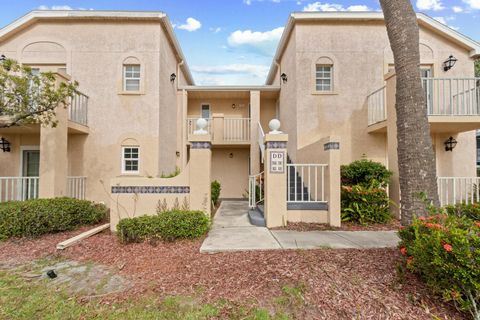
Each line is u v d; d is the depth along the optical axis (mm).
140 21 10039
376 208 6859
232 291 3391
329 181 6730
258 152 12039
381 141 9719
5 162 9617
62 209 6398
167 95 11070
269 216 6578
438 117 7637
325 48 9906
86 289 3664
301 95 9875
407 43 4355
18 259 4809
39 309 3195
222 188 14000
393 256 4223
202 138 6516
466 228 3129
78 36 9930
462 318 2773
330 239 5395
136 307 3166
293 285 3416
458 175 9453
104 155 9859
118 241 5492
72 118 9094
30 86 6758
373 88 9828
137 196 6434
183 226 5383
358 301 3064
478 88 8250
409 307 2949
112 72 9969
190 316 2955
